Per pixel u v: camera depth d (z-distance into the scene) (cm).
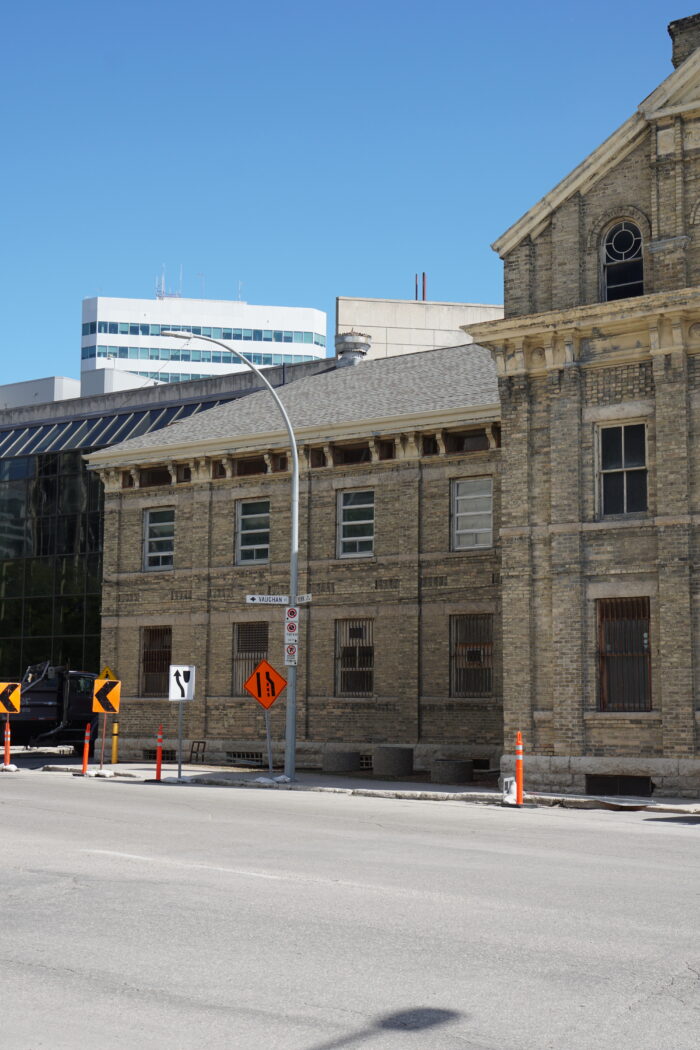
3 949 843
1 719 3612
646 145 2495
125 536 3744
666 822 1867
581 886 1127
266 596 2608
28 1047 621
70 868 1219
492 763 3012
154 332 16450
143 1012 685
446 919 955
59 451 5422
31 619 5338
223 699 3472
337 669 3306
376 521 3281
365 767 3203
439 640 3142
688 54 2595
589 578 2450
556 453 2497
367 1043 628
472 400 3164
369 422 3272
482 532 3133
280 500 3453
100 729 3678
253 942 866
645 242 2473
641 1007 698
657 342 2395
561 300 2547
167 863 1259
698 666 2309
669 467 2367
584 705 2427
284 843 1445
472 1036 641
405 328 5775
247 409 3794
